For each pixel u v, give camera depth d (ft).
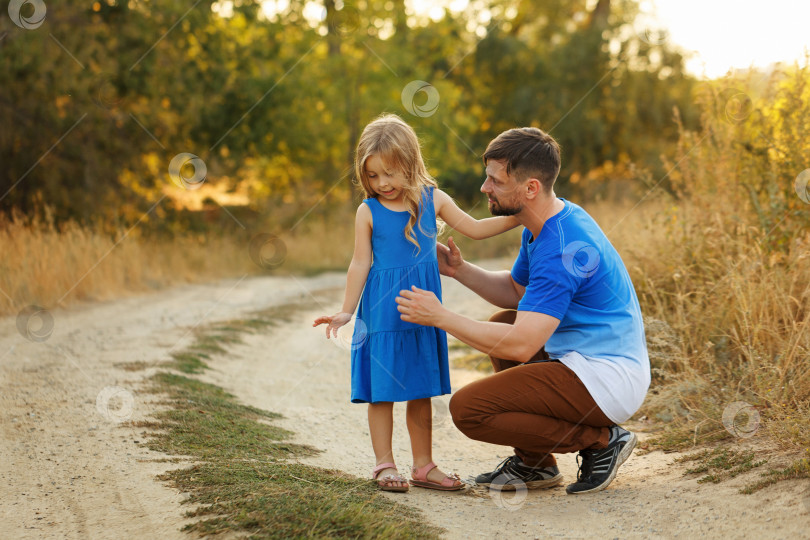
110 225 32.30
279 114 41.88
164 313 22.09
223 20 40.88
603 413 7.98
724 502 7.18
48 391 11.70
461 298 24.52
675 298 12.81
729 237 12.63
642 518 7.19
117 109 33.14
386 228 8.41
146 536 6.62
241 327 20.06
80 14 31.07
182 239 36.01
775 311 10.61
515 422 8.05
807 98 13.98
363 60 49.29
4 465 8.47
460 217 9.02
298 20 47.34
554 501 8.01
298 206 50.03
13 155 31.12
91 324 19.26
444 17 58.65
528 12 68.13
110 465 8.45
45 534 6.75
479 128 64.80
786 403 9.05
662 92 62.08
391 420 8.56
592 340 8.12
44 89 29.40
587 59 62.13
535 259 8.11
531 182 8.07
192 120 35.94
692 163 15.29
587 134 61.11
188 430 9.85
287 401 12.82
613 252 8.37
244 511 6.93
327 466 9.04
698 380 10.21
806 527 6.35
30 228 26.89
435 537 6.74
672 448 9.42
